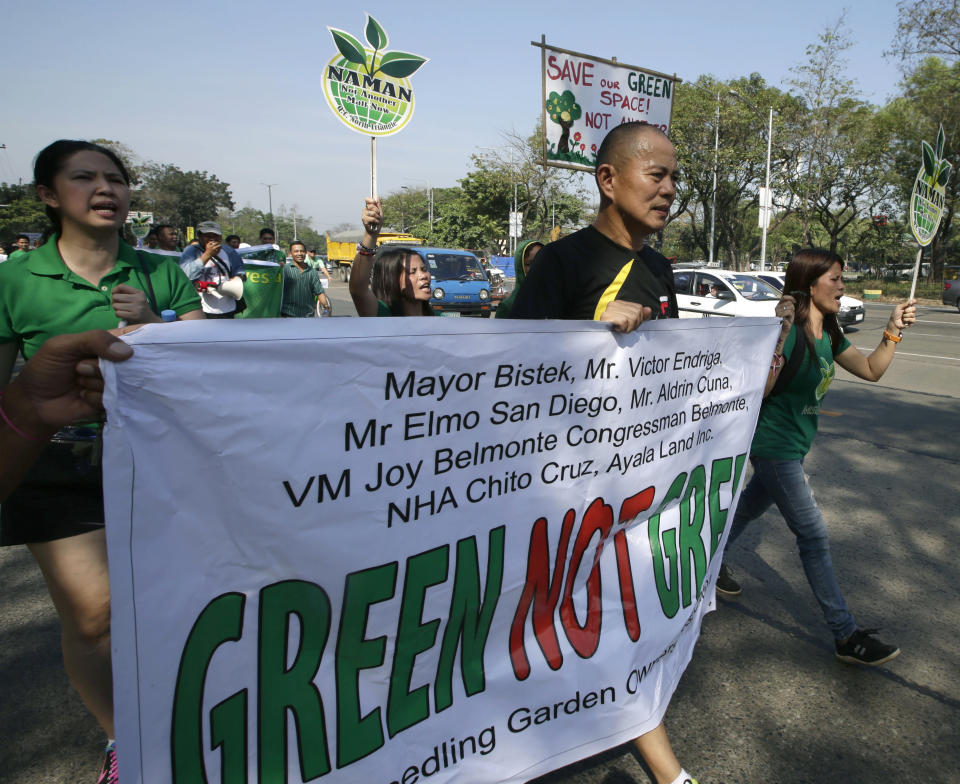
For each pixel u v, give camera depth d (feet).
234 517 4.17
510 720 5.75
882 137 93.91
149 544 3.94
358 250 11.65
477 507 5.27
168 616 4.07
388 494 4.77
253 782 4.54
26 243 45.83
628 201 6.59
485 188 133.08
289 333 4.16
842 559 12.39
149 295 6.70
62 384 3.95
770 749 7.73
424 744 5.28
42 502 5.71
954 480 16.56
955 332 48.47
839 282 9.17
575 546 6.02
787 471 9.25
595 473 6.03
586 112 16.49
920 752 7.68
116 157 6.39
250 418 4.11
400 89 11.83
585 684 6.17
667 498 6.90
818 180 99.76
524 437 5.44
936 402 25.46
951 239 115.14
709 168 103.50
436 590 5.16
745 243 155.63
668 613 7.00
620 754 7.63
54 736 7.75
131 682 4.00
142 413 3.82
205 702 4.29
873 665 9.27
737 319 7.26
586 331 5.64
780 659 9.50
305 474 4.36
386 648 4.97
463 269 48.67
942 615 10.52
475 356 4.98
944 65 88.12
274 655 4.50
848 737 7.92
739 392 7.61
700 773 7.34
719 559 8.00
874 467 17.58
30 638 9.77
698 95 101.81
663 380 6.48
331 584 4.63
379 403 4.58
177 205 237.45
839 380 30.09
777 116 98.12
